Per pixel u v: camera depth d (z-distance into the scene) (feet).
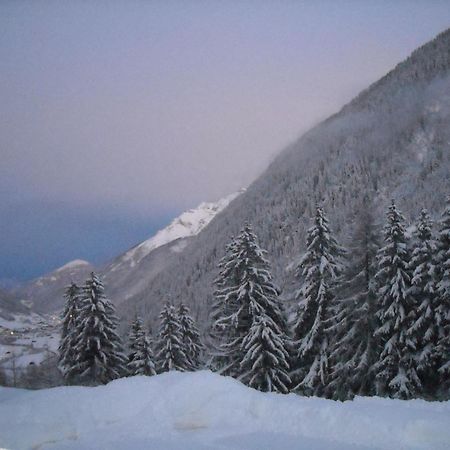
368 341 81.05
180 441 35.04
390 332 81.20
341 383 80.64
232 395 41.01
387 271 79.82
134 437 36.24
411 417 34.42
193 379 43.68
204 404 40.34
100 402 41.83
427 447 31.17
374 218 86.69
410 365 78.33
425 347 78.43
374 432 33.47
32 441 36.19
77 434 37.70
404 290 78.54
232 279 87.66
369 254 83.61
